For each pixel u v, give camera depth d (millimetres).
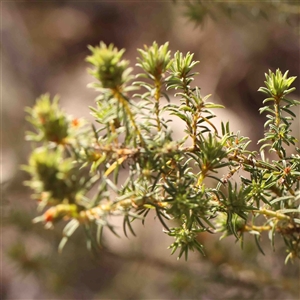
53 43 1460
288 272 467
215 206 335
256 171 342
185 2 541
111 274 1021
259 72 1142
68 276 619
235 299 477
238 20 1000
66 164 301
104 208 309
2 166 1059
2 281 1133
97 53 309
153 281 900
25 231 606
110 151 317
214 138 329
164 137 318
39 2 1496
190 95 341
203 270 505
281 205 347
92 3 1498
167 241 838
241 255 479
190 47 1248
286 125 343
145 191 323
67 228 305
